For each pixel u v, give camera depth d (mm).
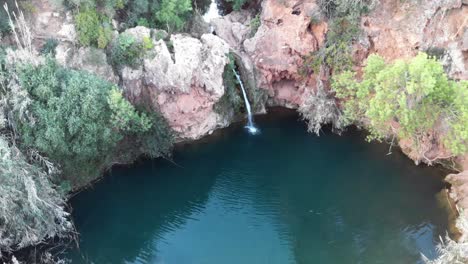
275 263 31766
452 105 34094
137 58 37969
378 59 36250
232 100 43031
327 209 35906
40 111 30516
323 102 42344
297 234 34000
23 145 31125
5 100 30281
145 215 35688
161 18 40938
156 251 32938
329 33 42125
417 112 34719
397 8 39688
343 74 39500
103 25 37219
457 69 38031
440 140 37312
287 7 42969
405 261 31422
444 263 27828
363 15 40969
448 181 36875
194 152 40875
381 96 34219
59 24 36312
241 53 44656
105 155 37156
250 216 35688
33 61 31422
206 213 36000
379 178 38094
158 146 39250
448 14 37938
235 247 33188
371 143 41469
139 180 38250
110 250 32906
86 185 36875
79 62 36062
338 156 40406
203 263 31922
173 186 38062
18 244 30594
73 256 32188
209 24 47344
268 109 45875
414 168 38688
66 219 32812
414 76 32688
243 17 48375
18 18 35562
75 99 31547
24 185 28938
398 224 34188
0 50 32750
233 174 39062
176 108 39125
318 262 31844
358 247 32781
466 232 30188
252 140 42344
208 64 39594
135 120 35938
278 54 43344
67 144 32438
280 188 37719
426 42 38875
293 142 42000
